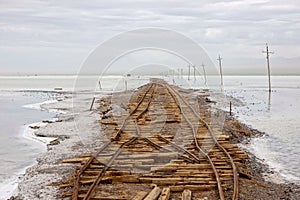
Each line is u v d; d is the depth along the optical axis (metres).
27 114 25.09
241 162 10.55
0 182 9.99
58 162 11.22
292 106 28.69
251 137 16.09
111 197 7.47
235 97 35.12
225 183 8.33
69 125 18.31
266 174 10.26
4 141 15.66
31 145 14.82
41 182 9.28
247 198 7.65
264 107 27.73
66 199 7.83
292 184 9.34
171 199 7.53
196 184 8.16
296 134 16.89
